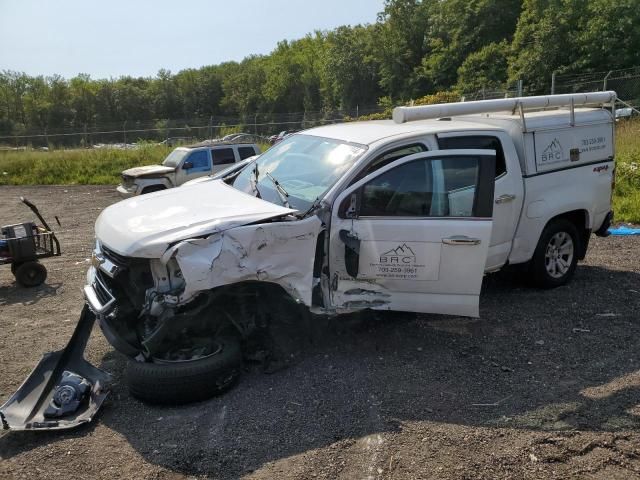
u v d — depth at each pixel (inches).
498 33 1979.6
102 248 170.1
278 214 161.3
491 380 167.6
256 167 197.0
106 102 3804.1
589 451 132.5
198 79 4128.9
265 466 128.3
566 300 232.1
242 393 160.1
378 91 2689.5
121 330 165.9
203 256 147.4
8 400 153.0
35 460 131.6
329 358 180.5
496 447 134.3
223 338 166.7
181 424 146.0
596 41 1441.9
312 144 205.9
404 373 171.3
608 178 255.3
